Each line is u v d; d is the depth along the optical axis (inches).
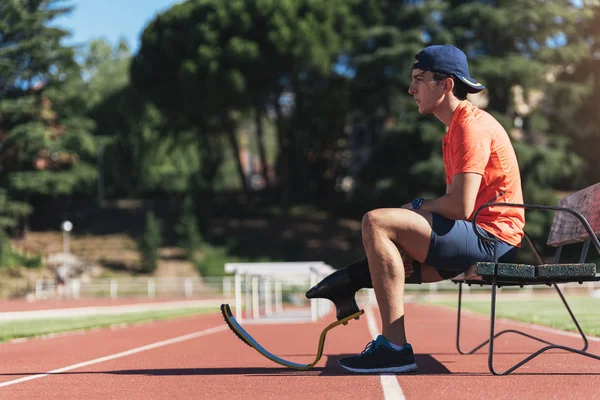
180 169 2228.1
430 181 1396.4
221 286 1369.3
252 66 1590.8
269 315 573.9
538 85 1460.4
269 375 149.4
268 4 1576.0
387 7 1603.1
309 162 1953.7
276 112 1776.6
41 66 1670.8
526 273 139.1
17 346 282.5
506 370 147.8
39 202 1908.2
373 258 145.6
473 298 1097.4
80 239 1690.5
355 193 1567.4
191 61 1594.5
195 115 1768.0
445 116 154.6
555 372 145.9
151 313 659.4
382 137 1472.7
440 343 249.8
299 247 1609.3
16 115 1637.6
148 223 1462.8
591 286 1240.2
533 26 1485.0
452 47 155.6
